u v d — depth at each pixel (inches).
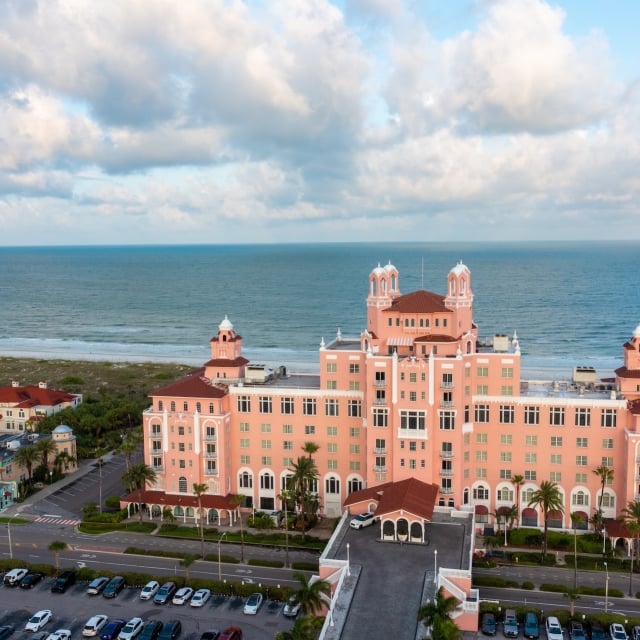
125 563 3880.4
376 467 4288.9
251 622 3235.7
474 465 4357.8
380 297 4416.8
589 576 3681.1
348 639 2817.4
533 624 3105.3
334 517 4586.6
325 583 2898.6
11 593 3540.8
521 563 3823.8
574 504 4261.8
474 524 3932.1
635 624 3102.9
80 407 6392.7
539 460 4274.1
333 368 4503.0
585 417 4180.6
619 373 4279.0
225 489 4601.4
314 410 4547.2
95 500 4874.5
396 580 3282.5
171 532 4288.9
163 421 4586.6
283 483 4645.7
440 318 4291.3
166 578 3590.1
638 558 3745.1
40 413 6437.0
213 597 3484.3
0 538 4242.1
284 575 3700.8
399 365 4146.2
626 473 4057.6
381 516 3686.0
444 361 4089.6
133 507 4699.8
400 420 4175.7
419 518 3646.7
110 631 3088.1
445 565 3398.1
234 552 4008.4
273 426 4611.2
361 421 4488.2
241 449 4675.2
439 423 4153.5
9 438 5689.0
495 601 3376.0
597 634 3036.4
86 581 3666.3
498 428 4303.6
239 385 4741.6
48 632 3152.1
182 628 3176.7
